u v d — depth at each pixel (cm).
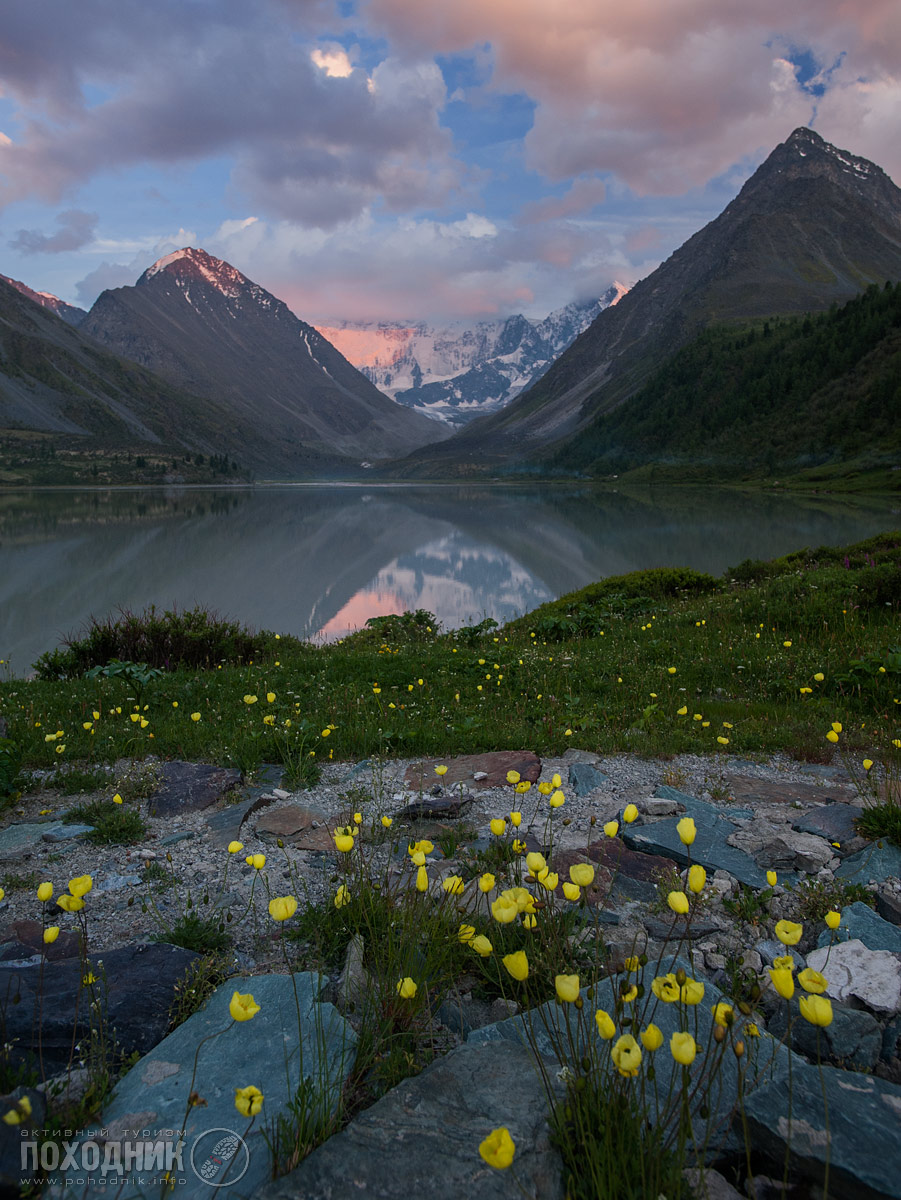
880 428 16388
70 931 390
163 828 557
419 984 312
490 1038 290
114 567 4272
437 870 446
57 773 668
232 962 358
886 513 8438
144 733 801
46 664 1395
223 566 4309
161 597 3266
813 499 11788
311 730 761
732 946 365
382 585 3612
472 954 346
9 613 2891
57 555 4834
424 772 668
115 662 1000
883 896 399
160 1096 259
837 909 391
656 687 1027
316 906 406
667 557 4603
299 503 12850
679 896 228
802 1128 231
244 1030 295
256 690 1040
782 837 490
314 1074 268
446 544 5484
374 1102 263
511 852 443
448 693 1018
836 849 471
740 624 1439
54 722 875
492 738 761
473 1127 236
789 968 196
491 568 4197
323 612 2917
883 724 799
